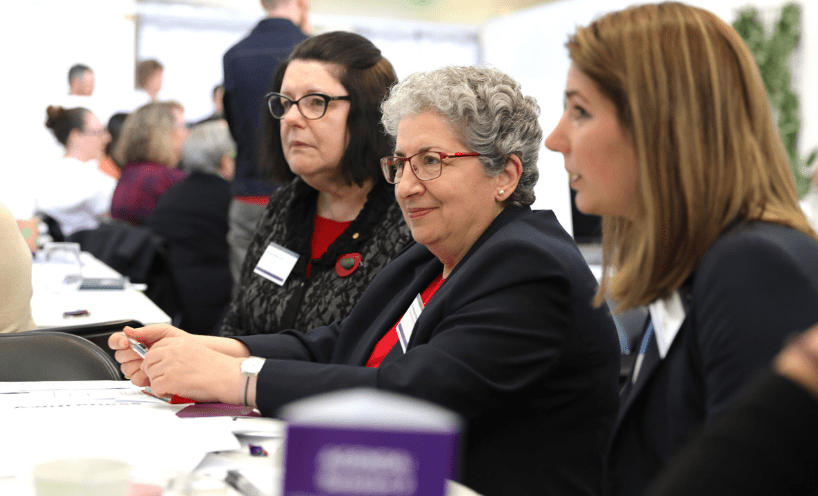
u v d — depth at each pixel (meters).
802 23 8.50
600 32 1.10
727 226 1.00
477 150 1.58
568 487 1.47
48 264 3.37
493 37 14.16
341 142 2.29
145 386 1.61
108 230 4.58
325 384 1.41
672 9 1.07
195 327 4.82
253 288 2.43
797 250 0.91
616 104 1.08
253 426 1.28
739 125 1.02
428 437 0.49
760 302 0.88
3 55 10.65
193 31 12.41
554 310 1.43
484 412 1.41
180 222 4.87
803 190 7.25
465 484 1.45
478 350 1.40
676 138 1.03
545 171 3.04
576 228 3.06
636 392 1.13
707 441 0.61
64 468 0.71
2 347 1.79
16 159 10.12
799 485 0.56
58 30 11.05
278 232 2.49
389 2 12.51
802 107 8.50
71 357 1.80
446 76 1.61
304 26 4.59
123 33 11.48
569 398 1.47
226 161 5.00
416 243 1.95
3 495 0.93
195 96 12.52
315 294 2.28
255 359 1.48
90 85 9.78
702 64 1.03
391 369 1.43
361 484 0.49
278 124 2.53
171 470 0.82
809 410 0.56
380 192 2.32
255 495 0.96
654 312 1.12
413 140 1.61
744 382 0.88
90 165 5.85
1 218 2.20
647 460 1.11
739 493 0.57
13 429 1.21
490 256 1.49
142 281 4.44
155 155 5.70
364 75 2.30
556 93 2.94
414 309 1.68
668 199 1.04
